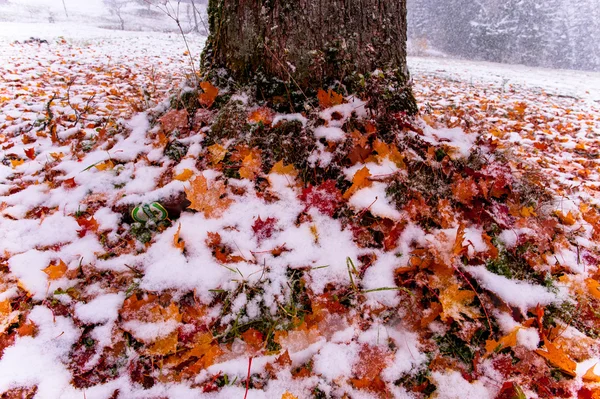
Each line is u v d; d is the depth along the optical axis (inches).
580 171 128.9
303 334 56.8
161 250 68.2
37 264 67.4
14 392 49.9
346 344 56.2
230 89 94.7
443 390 51.0
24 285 63.4
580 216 87.4
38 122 131.2
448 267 61.0
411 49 1073.5
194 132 92.4
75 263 67.9
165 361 54.2
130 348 55.7
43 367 52.7
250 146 83.5
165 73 276.8
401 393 51.2
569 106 272.4
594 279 67.1
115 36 600.7
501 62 1161.4
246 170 79.1
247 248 67.8
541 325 56.7
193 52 467.2
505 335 56.3
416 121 92.1
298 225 71.4
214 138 88.2
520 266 66.6
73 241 73.2
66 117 142.9
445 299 57.6
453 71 511.2
